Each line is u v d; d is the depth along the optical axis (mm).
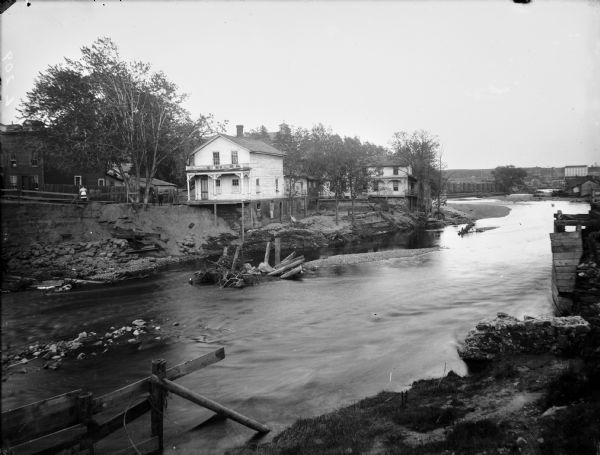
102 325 21703
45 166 53312
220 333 20125
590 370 10398
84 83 43688
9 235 35312
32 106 43156
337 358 16406
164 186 71312
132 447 8945
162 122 49906
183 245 47312
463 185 175625
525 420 8734
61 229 39625
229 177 56906
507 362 12914
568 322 13969
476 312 21812
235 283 30922
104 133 44812
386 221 73188
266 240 53250
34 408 7477
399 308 23516
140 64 46688
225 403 12734
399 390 13062
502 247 47312
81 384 14531
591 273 18922
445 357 15766
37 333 20438
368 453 8461
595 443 6914
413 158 91750
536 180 180125
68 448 7891
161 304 25938
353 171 67188
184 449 10133
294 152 77688
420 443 8539
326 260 42250
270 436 10641
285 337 19312
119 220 44062
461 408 10055
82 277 34094
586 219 21766
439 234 65562
